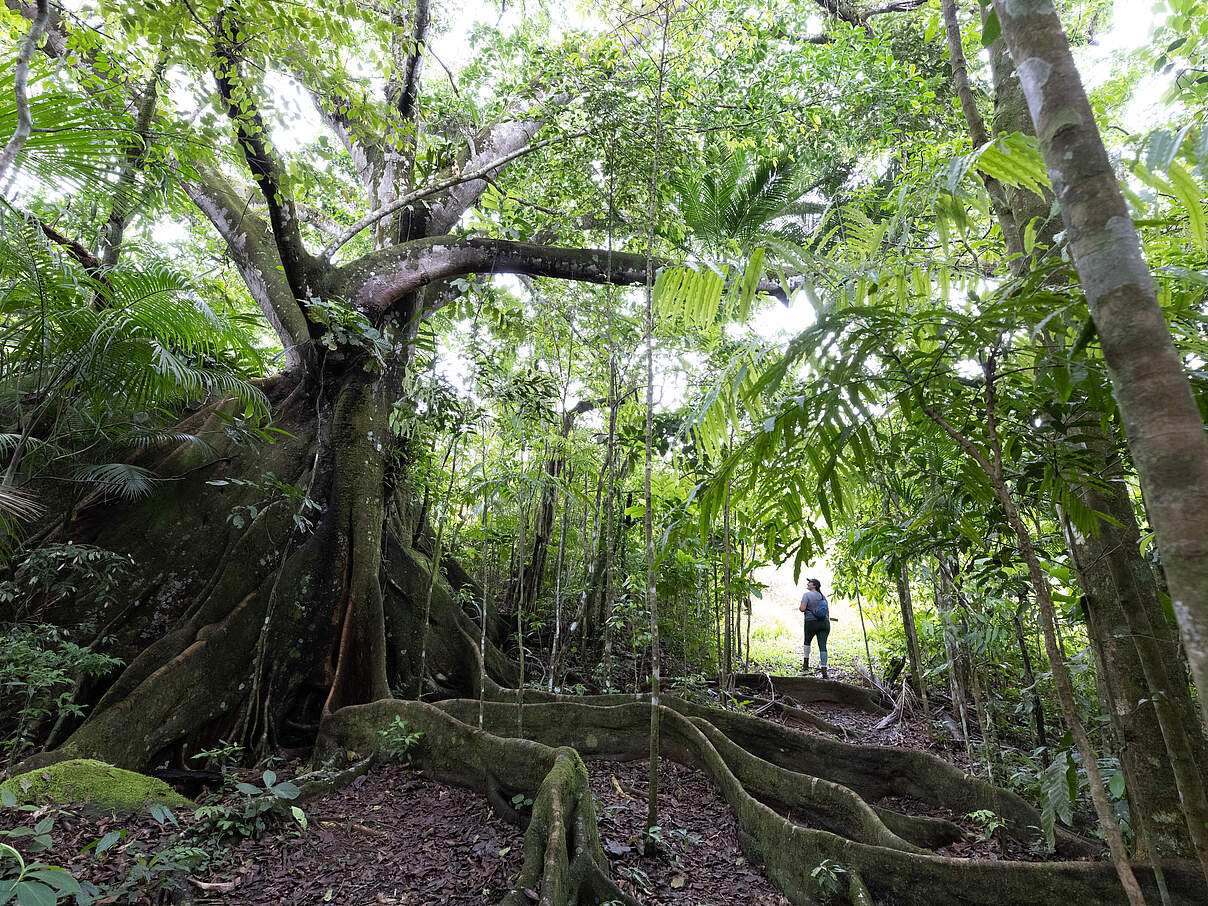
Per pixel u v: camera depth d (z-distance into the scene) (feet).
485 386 16.93
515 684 22.24
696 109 23.32
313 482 20.17
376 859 11.16
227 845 11.11
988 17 5.45
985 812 12.46
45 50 15.19
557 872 9.28
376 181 26.71
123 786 12.27
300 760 16.65
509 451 19.20
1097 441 8.20
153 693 15.35
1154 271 6.26
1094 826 12.45
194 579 18.42
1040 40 4.54
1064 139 4.33
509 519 25.75
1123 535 8.65
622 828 12.70
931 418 6.83
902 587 22.49
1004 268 12.15
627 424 22.74
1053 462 7.20
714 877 11.60
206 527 19.02
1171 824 8.61
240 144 16.30
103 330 14.03
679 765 16.02
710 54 23.98
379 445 21.40
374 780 14.40
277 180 17.31
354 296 21.03
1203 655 3.40
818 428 7.34
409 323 22.65
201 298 15.62
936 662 21.49
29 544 17.39
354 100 16.16
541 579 28.14
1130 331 3.92
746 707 23.66
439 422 17.42
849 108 24.56
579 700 18.56
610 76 19.53
